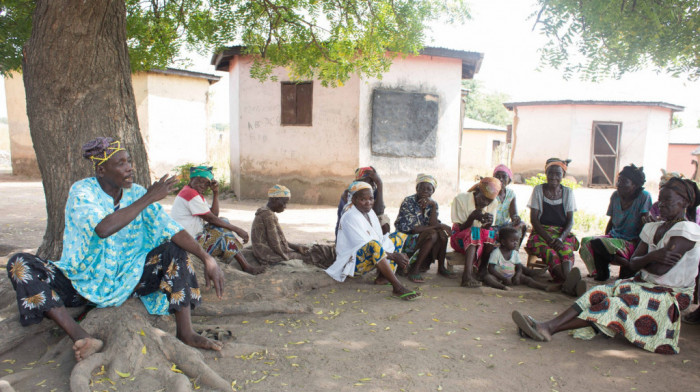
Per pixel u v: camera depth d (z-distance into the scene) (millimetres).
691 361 3330
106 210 3072
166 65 7359
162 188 3029
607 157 19578
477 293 4848
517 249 5219
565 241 5246
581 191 16969
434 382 2971
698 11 4180
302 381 2943
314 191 11828
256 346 3377
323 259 5695
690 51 4250
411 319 4074
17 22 5516
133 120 4453
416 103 11656
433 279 5418
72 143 4113
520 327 3641
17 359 3166
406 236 5336
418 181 5387
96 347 2918
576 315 3613
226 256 5000
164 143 16234
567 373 3123
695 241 3410
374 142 11406
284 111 11836
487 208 5227
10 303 3902
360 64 7086
